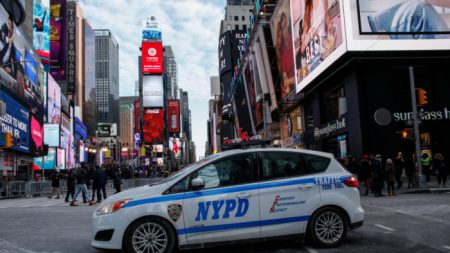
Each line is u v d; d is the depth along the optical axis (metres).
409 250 6.61
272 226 6.59
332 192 6.90
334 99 32.00
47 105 66.12
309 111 38.84
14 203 20.64
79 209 15.62
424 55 25.56
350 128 26.58
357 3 25.23
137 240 6.26
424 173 25.28
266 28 51.25
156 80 105.56
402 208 12.10
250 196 6.55
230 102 112.69
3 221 12.02
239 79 76.38
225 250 6.89
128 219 6.20
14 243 8.19
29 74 50.84
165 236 6.27
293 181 6.79
